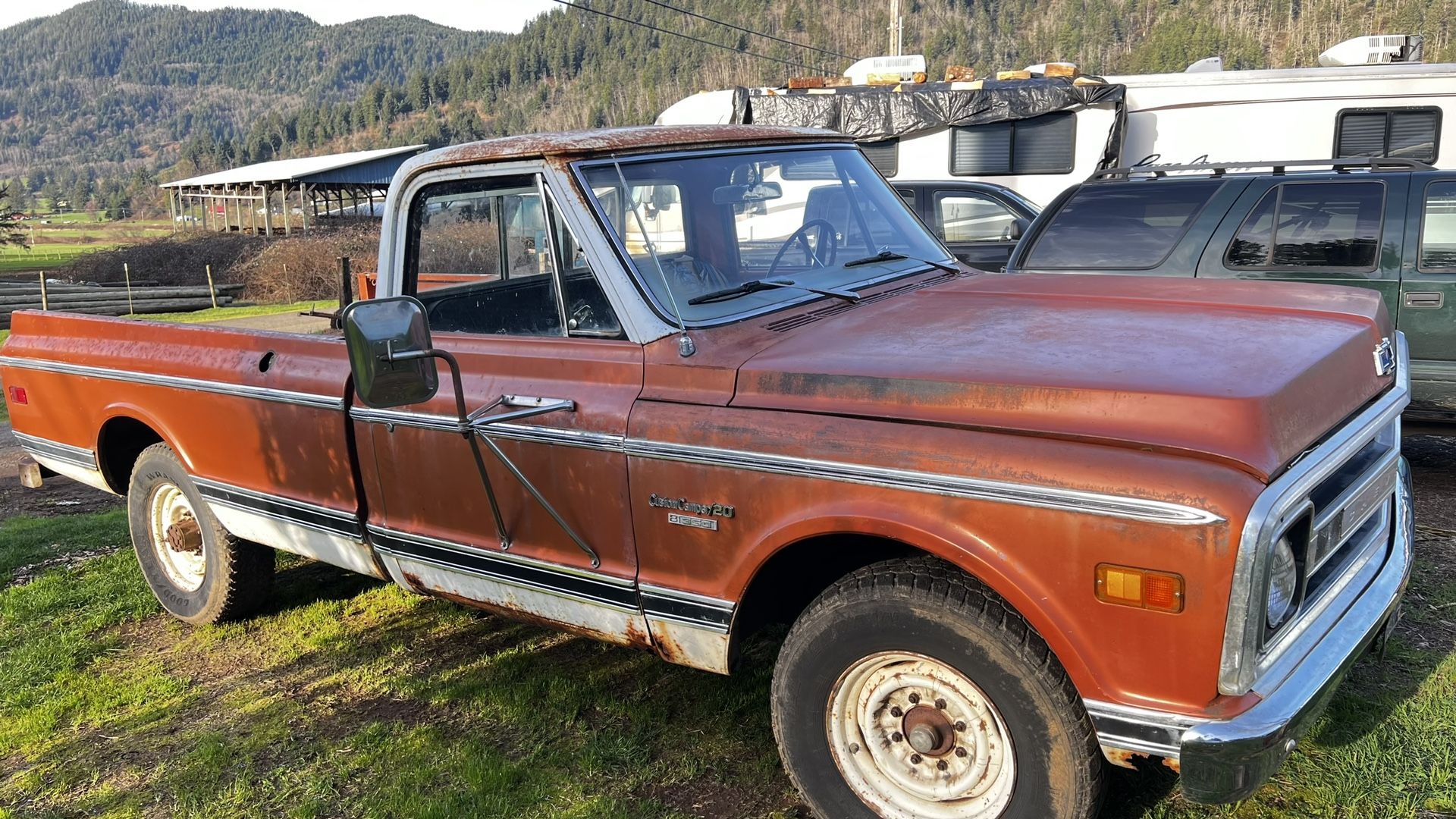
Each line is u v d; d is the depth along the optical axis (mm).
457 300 3816
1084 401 2600
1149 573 2445
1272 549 2383
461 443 3674
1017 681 2691
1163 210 6727
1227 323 3148
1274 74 12078
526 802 3502
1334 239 6344
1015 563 2615
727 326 3346
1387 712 3652
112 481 5371
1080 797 2684
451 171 3727
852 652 2955
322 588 5605
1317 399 2717
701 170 3688
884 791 3049
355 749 3934
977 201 10711
